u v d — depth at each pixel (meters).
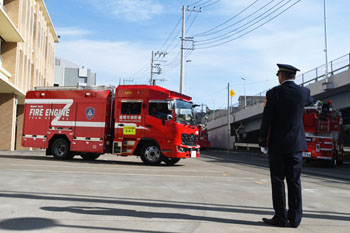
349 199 6.70
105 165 13.20
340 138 19.97
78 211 4.70
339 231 4.09
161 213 4.77
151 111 14.12
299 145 4.24
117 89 14.62
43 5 34.62
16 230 3.70
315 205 5.91
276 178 4.27
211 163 17.33
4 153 21.12
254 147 47.03
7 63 25.66
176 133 13.82
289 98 4.27
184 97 14.80
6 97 26.59
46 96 15.66
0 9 19.88
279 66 4.52
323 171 15.45
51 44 44.50
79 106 15.05
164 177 9.47
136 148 14.39
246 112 44.19
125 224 4.09
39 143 15.58
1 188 6.42
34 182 7.37
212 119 61.72
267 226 4.23
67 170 10.45
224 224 4.25
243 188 7.76
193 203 5.61
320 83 27.39
